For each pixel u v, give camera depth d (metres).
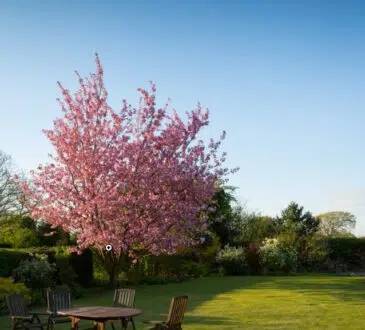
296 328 11.34
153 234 20.64
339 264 35.78
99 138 20.95
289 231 37.59
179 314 9.07
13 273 17.05
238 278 27.45
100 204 19.89
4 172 32.53
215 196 34.62
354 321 12.24
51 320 10.27
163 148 21.17
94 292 20.22
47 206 21.14
